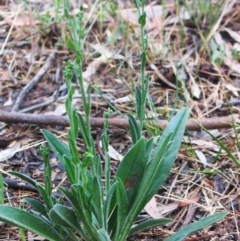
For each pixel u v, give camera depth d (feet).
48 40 3.84
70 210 2.04
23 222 2.04
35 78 3.44
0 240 2.39
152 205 2.56
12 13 4.11
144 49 2.05
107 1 4.16
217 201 2.60
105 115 2.01
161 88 3.40
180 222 2.49
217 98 3.31
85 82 3.45
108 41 3.78
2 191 2.43
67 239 2.30
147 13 4.09
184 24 3.98
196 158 2.86
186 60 3.63
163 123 2.95
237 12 4.04
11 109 3.24
